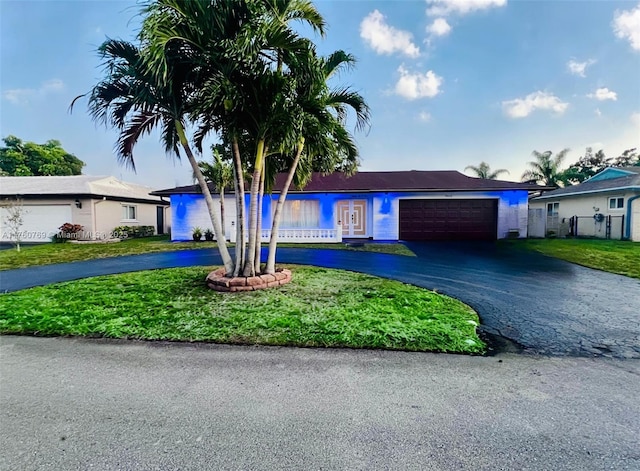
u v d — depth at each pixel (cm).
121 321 462
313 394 279
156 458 203
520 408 257
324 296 592
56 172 3253
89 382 302
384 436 223
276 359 351
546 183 2645
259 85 560
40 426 236
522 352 368
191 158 646
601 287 672
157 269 887
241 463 199
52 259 1109
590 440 218
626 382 299
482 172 2817
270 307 524
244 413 251
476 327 448
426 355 360
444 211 1612
